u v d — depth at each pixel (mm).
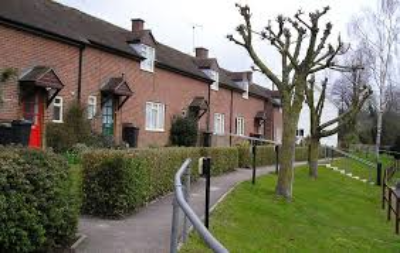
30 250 6637
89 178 10688
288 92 17578
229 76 46156
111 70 26047
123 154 10766
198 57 41969
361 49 50812
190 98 35531
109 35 27594
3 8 19969
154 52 30266
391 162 43375
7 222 6168
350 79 57594
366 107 70688
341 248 13219
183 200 4625
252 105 48094
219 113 40469
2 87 18391
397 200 17594
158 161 13445
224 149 22484
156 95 30797
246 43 17875
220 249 3076
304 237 13086
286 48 18062
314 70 18000
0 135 17984
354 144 58531
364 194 25250
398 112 68750
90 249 7918
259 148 29062
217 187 17031
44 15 22953
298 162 36938
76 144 21062
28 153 7012
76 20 26172
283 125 17547
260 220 13156
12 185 6293
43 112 20891
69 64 22734
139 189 11492
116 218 10539
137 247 8141
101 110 25172
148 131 29812
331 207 19344
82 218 10414
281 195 17125
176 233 5926
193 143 32750
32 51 20578
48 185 6992
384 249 14523
